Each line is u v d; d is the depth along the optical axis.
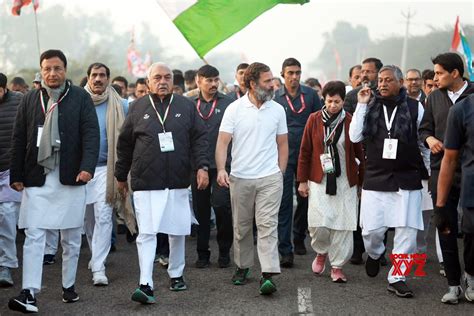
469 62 14.24
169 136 6.60
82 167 6.28
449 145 5.83
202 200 7.95
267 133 6.84
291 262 7.91
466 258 6.27
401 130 6.70
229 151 8.23
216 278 7.43
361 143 7.26
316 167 7.28
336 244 7.21
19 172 6.31
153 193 6.55
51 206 6.27
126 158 6.86
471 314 6.12
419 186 6.73
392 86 6.76
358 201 7.96
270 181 6.77
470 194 5.66
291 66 8.45
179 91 10.93
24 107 6.36
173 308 6.34
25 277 6.15
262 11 8.38
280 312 6.17
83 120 6.40
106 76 7.51
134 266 8.08
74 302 6.56
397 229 6.77
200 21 8.32
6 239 7.23
